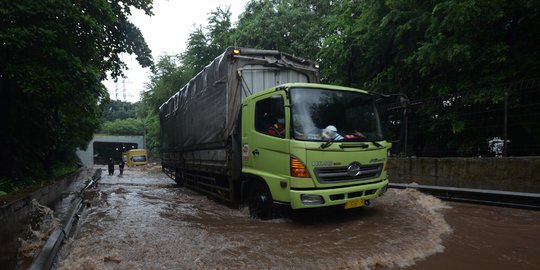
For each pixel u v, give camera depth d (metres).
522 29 8.82
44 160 13.50
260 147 5.76
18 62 7.24
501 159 7.47
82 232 5.31
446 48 8.41
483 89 8.37
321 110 5.35
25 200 5.49
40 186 7.54
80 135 20.17
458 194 7.26
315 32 16.31
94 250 4.12
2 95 9.05
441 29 8.94
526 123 8.20
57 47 7.66
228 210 7.11
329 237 4.52
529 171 6.99
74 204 7.54
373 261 3.58
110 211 7.40
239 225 5.42
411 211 6.08
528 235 4.59
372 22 11.15
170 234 4.90
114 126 59.19
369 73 13.01
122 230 5.33
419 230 4.77
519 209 6.24
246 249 4.04
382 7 10.75
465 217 5.67
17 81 7.00
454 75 9.51
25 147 11.00
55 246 4.20
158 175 23.41
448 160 8.53
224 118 6.92
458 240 4.39
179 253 3.93
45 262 3.56
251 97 6.22
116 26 11.89
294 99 5.19
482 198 6.86
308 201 4.83
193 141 9.38
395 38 10.63
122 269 3.47
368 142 5.48
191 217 6.42
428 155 11.22
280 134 5.26
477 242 4.30
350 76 13.19
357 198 5.19
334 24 13.43
